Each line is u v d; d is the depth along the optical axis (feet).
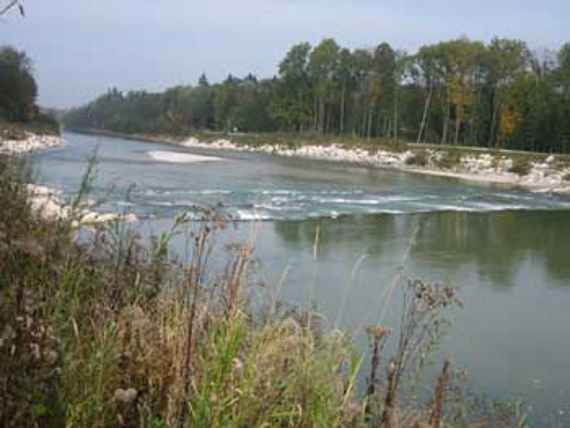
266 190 93.61
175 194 78.43
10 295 7.78
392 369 10.30
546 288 42.55
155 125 321.93
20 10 7.04
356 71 248.73
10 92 149.79
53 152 136.67
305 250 49.26
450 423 13.25
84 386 7.38
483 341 29.68
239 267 10.41
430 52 217.97
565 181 146.10
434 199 98.07
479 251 55.42
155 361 8.48
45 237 10.25
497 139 203.82
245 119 296.92
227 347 8.11
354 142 216.74
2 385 6.73
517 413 18.81
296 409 8.79
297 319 12.41
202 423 7.44
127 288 10.85
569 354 28.91
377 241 56.95
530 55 213.87
